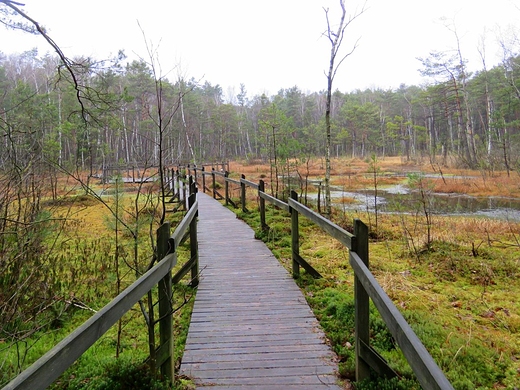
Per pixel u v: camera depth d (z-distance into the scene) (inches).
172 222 341.7
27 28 163.5
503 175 824.3
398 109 2445.9
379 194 687.7
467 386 111.8
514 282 216.2
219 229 344.2
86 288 194.4
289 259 247.9
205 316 156.3
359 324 105.8
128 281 202.1
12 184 163.5
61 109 645.3
